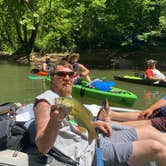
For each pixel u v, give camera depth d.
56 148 3.64
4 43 30.33
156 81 15.86
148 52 29.91
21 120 3.87
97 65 24.14
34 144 3.77
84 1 28.84
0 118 3.79
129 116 5.04
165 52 29.70
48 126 3.26
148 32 29.98
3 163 3.46
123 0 29.11
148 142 3.75
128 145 3.78
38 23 27.70
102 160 3.70
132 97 11.78
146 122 4.83
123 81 17.03
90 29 30.11
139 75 17.33
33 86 15.49
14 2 27.73
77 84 12.55
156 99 13.27
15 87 15.33
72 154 3.68
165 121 4.86
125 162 3.78
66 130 3.71
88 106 5.09
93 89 12.20
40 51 28.53
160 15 29.66
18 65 23.27
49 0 27.91
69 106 3.20
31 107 4.18
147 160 3.78
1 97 13.37
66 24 28.89
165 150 3.75
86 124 3.54
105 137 4.00
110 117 5.00
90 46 31.28
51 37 29.16
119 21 29.78
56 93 3.82
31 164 3.50
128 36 30.66
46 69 18.28
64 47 30.12
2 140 3.64
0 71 20.42
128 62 25.77
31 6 27.64
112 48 31.53
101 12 29.38
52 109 3.21
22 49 28.42
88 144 3.80
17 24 28.41
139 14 29.61
